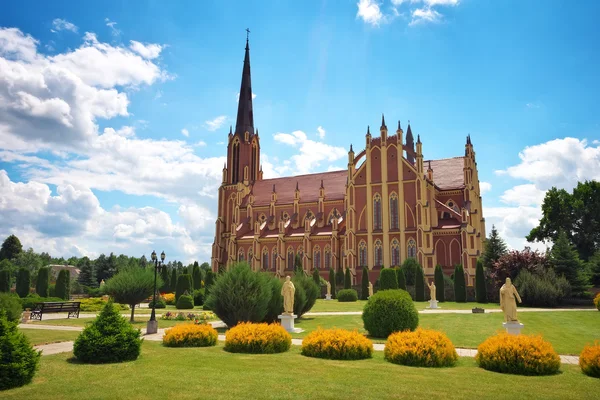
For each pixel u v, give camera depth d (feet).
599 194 291.58
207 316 134.72
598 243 294.87
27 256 513.86
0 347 47.06
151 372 54.03
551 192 310.04
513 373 57.21
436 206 271.90
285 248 307.58
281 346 71.97
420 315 133.18
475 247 246.06
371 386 48.03
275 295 112.16
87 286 344.69
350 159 291.38
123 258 519.60
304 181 346.33
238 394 44.16
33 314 132.57
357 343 66.49
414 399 43.37
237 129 376.27
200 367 57.26
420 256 253.44
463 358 69.05
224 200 361.51
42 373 53.36
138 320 131.34
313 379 51.06
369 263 273.95
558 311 145.18
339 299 212.64
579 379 53.72
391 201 276.82
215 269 346.54
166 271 290.35
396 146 280.31
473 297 220.84
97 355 60.34
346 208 286.66
